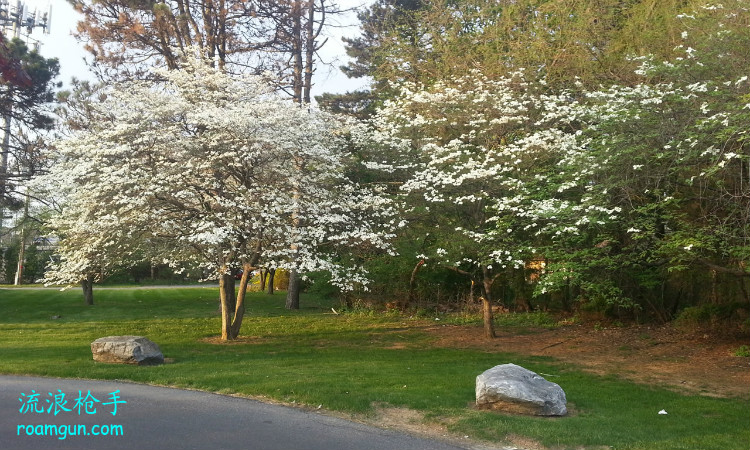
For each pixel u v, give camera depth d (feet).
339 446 20.39
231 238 39.11
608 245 39.17
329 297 80.33
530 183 38.52
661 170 34.37
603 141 33.40
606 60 49.96
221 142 38.96
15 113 71.00
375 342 48.96
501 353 43.04
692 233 33.88
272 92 47.62
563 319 62.95
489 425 23.26
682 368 37.42
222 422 22.76
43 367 33.50
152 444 19.33
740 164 33.12
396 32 69.05
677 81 37.29
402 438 21.98
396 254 48.06
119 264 45.19
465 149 45.14
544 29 54.70
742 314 48.70
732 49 35.83
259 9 70.85
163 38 63.46
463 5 62.90
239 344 46.39
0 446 18.60
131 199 36.29
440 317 67.51
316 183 42.57
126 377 31.48
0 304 77.71
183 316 68.44
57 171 37.81
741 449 20.98
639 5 50.11
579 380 33.19
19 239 94.89
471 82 50.34
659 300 56.29
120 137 39.14
